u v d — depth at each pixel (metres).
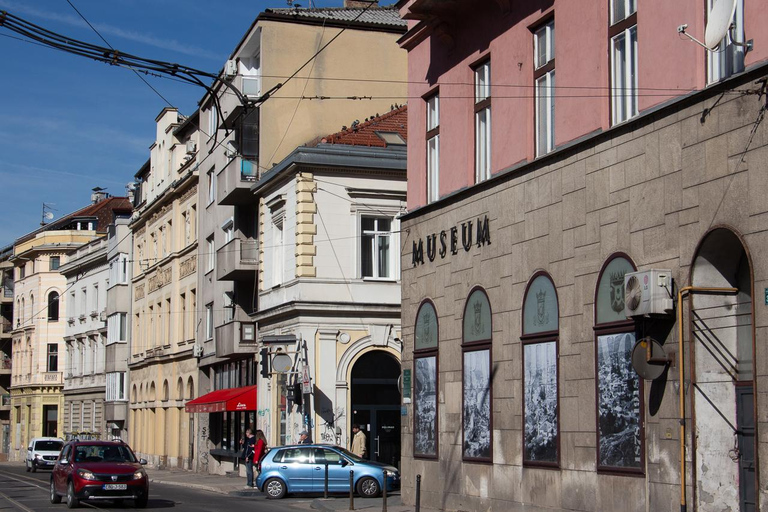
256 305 40.56
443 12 22.78
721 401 15.08
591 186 17.81
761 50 13.99
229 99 41.28
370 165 35.50
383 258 36.03
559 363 18.55
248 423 41.19
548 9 19.48
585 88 18.19
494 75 21.39
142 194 62.94
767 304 13.71
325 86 40.66
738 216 14.30
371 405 35.38
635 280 15.81
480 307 21.52
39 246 82.19
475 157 22.33
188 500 28.80
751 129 14.12
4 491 33.72
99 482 25.39
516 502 19.77
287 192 36.44
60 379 81.56
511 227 20.39
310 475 28.97
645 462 16.05
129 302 63.81
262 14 40.09
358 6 47.66
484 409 21.16
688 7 15.60
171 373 53.47
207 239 47.25
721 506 14.91
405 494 24.66
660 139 16.03
